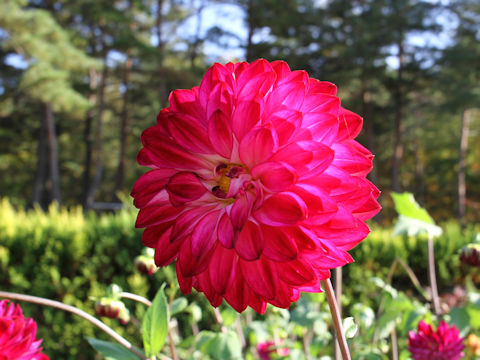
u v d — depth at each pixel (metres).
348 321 1.14
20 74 23.39
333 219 0.90
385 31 25.14
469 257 1.91
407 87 25.70
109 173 32.47
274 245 0.89
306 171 0.89
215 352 1.89
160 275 3.90
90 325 3.88
